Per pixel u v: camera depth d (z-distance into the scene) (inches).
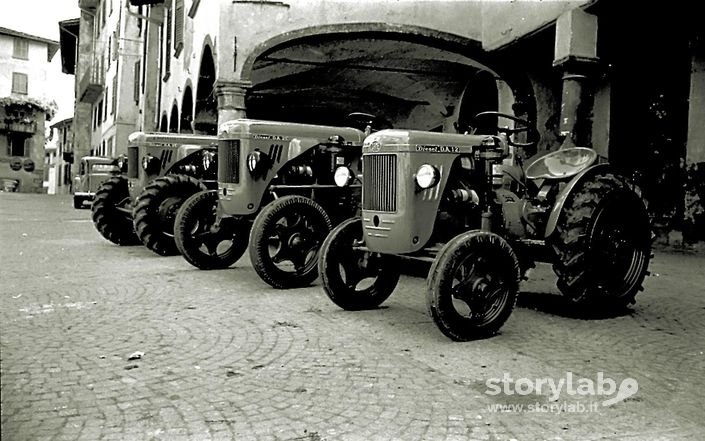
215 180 379.6
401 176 181.5
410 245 181.9
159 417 118.5
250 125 271.3
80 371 144.7
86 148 1649.9
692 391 137.2
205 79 552.7
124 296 233.5
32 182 1921.8
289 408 123.7
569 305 226.7
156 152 386.9
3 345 165.3
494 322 178.9
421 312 211.6
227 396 129.8
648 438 112.5
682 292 255.4
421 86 633.0
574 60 373.7
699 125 387.9
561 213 203.6
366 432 113.3
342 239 209.5
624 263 214.7
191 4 612.7
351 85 644.7
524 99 493.0
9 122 1871.3
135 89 1123.3
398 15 474.9
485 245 175.6
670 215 409.1
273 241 255.0
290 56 524.7
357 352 162.6
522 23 440.8
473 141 193.0
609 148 454.3
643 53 426.9
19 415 118.7
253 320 196.5
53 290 244.5
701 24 382.0
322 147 279.9
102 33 1413.6
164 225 345.1
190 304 219.8
